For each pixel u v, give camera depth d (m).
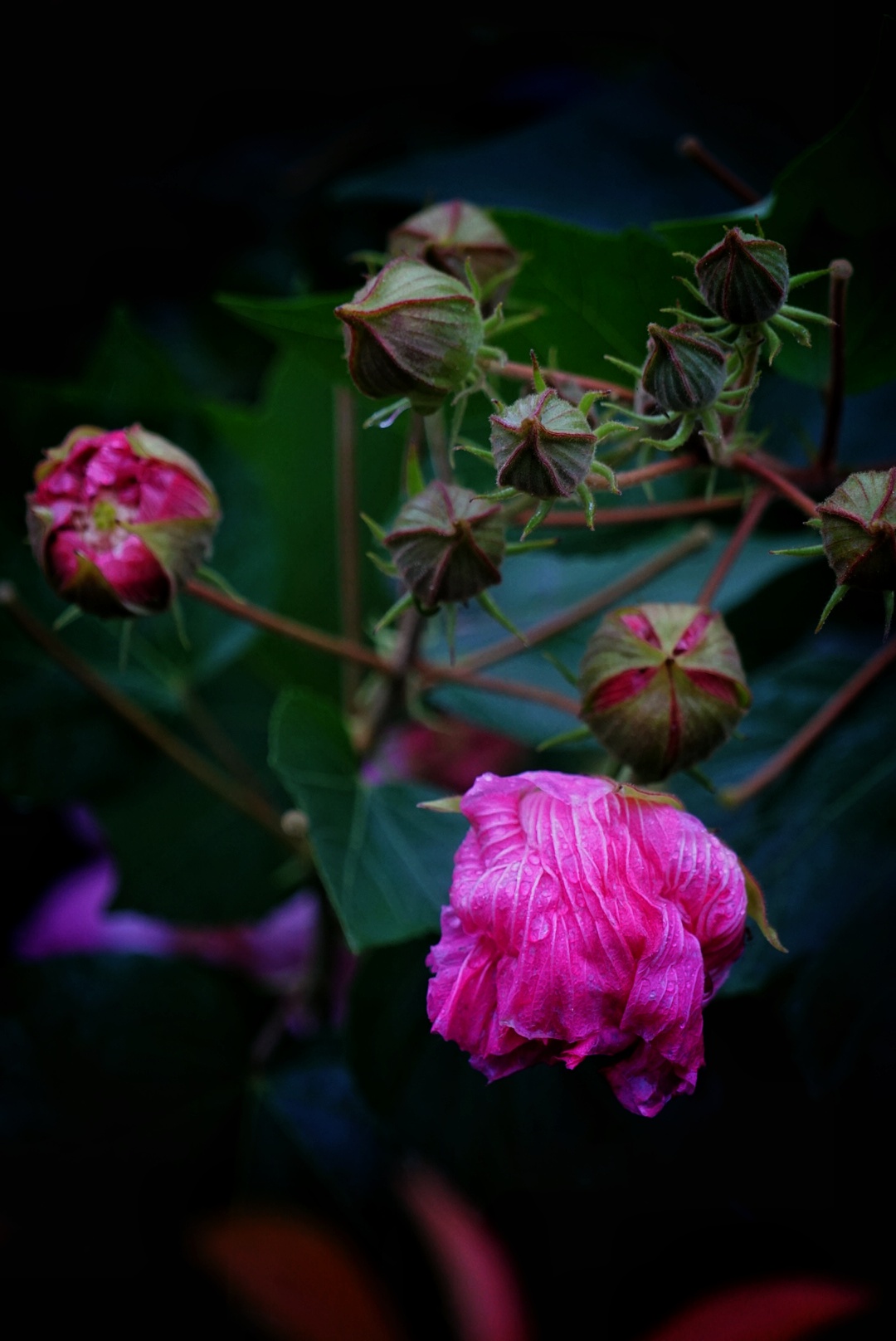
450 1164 0.54
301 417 0.59
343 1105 0.58
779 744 0.55
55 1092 0.57
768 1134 0.55
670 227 0.48
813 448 0.54
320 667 0.60
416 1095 0.54
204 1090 0.58
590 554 0.57
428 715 0.57
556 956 0.43
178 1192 0.57
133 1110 0.57
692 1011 0.43
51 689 0.58
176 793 0.58
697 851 0.43
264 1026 0.59
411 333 0.45
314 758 0.51
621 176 0.58
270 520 0.58
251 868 0.58
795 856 0.53
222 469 0.58
